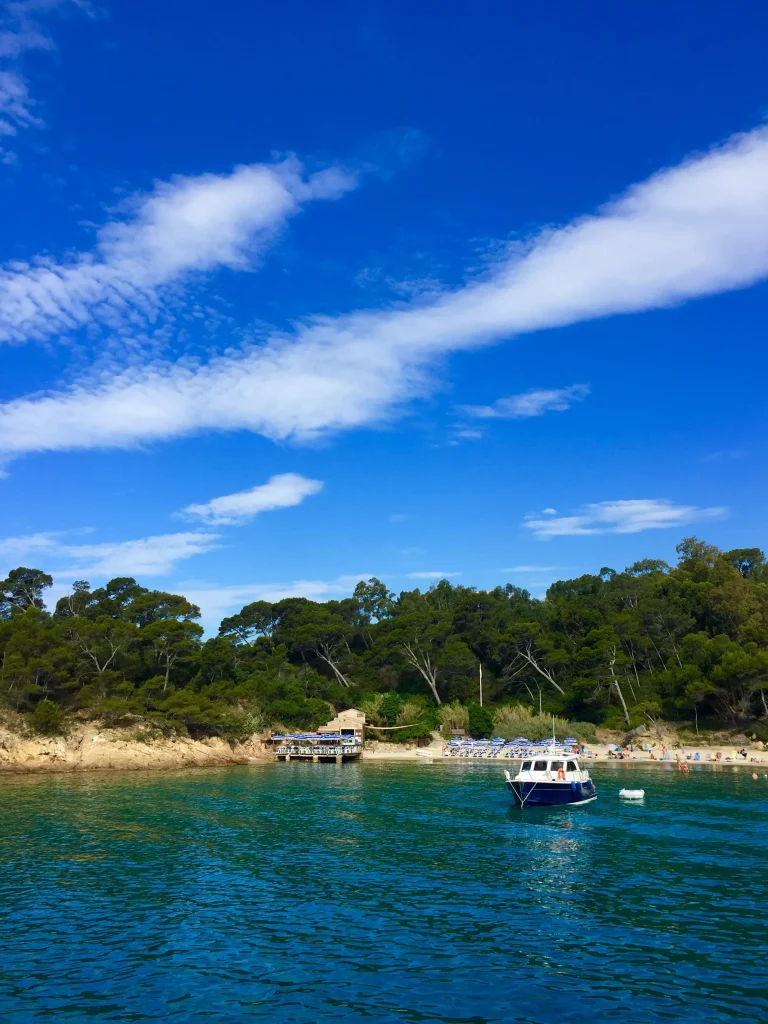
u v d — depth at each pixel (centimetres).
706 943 2092
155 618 9550
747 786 5666
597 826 3981
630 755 8069
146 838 3700
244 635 11575
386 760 8475
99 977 1884
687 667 8794
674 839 3609
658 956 1992
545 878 2858
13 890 2722
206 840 3650
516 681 10581
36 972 1920
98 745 7400
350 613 11769
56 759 7212
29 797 5241
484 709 9725
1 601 11000
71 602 10462
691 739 8544
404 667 10500
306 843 3578
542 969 1908
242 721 8712
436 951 2047
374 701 9938
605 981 1827
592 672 9500
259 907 2489
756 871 2947
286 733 9125
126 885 2791
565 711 9644
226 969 1931
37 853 3353
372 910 2442
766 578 11381
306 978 1864
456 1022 1612
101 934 2220
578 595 11725
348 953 2039
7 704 7419
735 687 8450
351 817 4356
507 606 11575
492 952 2034
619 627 9931
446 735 9575
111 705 7625
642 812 4431
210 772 7138
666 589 10925
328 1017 1642
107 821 4206
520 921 2308
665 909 2423
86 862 3175
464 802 4962
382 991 1780
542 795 4581
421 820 4231
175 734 8006
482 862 3147
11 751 7050
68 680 7944
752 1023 1597
